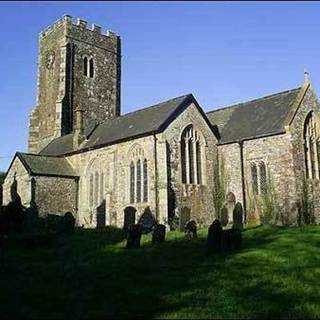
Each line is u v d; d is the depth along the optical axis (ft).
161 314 44.24
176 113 143.74
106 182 154.71
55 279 58.80
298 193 132.05
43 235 92.27
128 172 146.92
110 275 61.41
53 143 197.98
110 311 44.83
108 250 85.35
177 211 137.90
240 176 145.79
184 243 89.20
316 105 145.38
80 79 219.20
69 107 212.64
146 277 60.13
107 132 165.89
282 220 133.08
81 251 84.38
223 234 79.00
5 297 49.60
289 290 54.34
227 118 165.37
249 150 144.77
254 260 70.74
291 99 147.33
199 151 149.28
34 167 159.63
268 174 138.51
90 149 162.91
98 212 155.22
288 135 134.92
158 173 136.46
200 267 66.28
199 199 144.66
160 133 138.62
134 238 88.53
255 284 56.65
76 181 167.22
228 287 54.95
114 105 229.66
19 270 64.75
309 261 70.13
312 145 141.79
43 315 43.24
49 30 229.45
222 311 45.60
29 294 50.88
